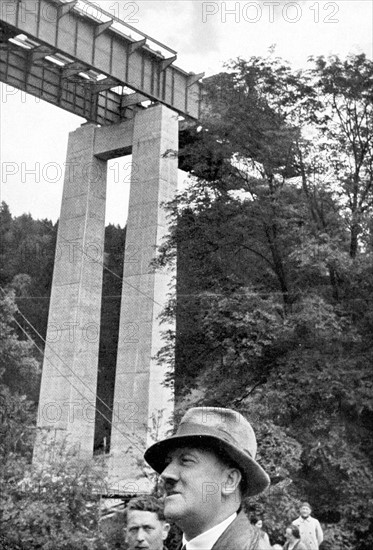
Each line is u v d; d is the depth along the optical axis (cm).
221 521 197
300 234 2125
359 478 1898
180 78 3806
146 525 351
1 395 1225
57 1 3228
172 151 2534
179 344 2386
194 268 2472
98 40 3416
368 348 2136
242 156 2375
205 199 2442
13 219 5484
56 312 3825
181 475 199
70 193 3997
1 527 1001
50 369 3706
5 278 5200
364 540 1958
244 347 2139
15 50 3356
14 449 1180
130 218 3634
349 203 2339
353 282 2141
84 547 1013
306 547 1310
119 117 3994
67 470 1109
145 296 3475
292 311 2188
